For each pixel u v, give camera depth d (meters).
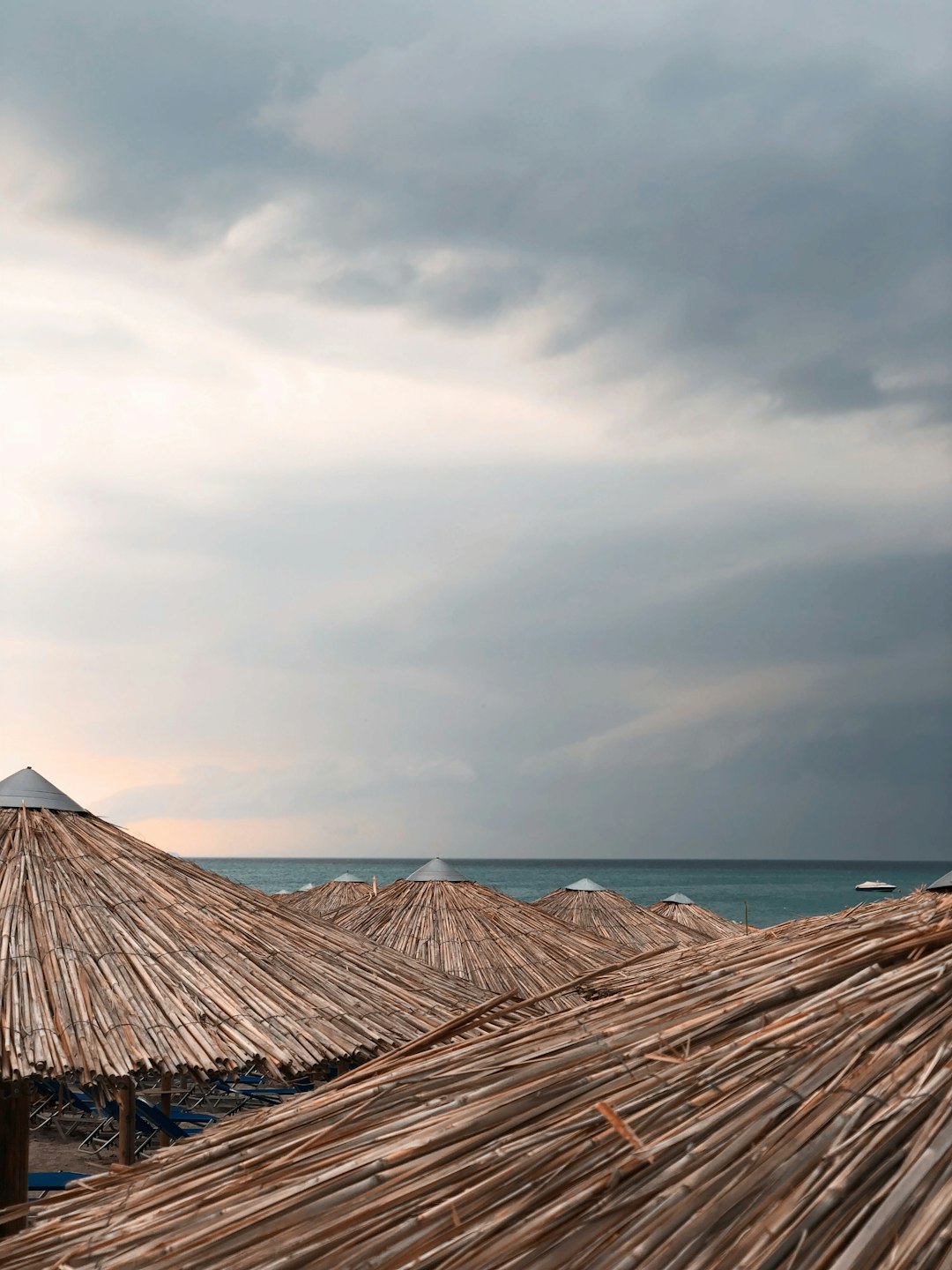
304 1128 2.93
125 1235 2.59
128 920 5.33
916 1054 2.37
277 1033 4.74
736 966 3.18
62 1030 4.44
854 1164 2.10
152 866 5.95
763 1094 2.35
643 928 14.45
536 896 106.31
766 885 125.75
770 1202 2.07
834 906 83.94
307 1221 2.38
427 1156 2.49
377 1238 2.25
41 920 5.14
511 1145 2.43
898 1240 1.92
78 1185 3.03
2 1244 2.75
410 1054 3.38
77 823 6.15
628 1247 2.05
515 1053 2.97
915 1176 2.03
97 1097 4.36
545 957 9.42
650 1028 2.82
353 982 5.45
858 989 2.65
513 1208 2.22
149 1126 12.69
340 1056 4.71
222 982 5.04
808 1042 2.50
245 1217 2.46
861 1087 2.29
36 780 6.32
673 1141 2.27
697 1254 2.01
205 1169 2.86
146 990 4.84
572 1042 2.92
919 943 2.83
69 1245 2.65
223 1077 4.59
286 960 5.43
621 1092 2.53
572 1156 2.34
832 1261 1.95
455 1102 2.70
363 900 11.12
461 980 6.16
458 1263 2.12
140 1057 4.38
